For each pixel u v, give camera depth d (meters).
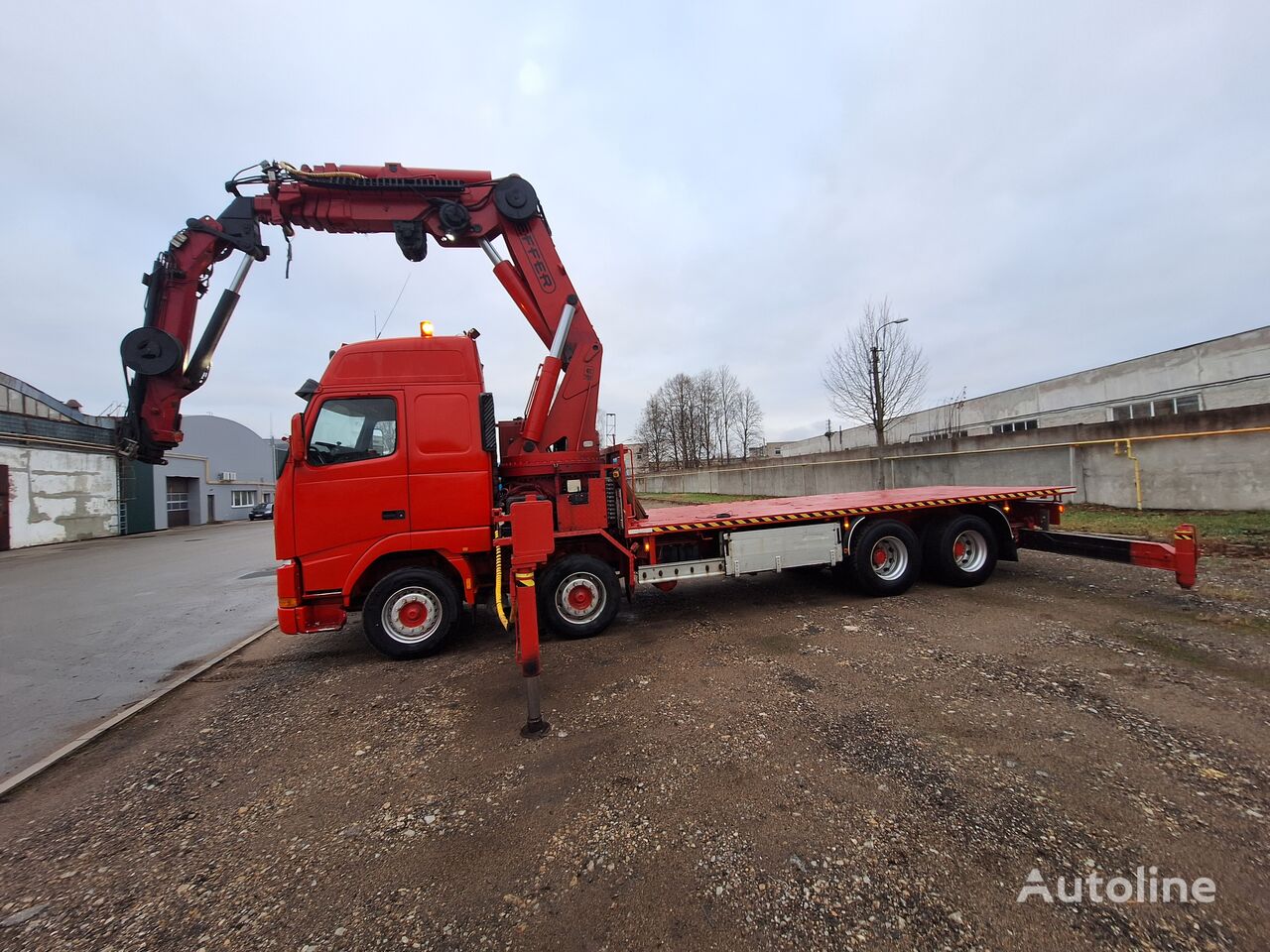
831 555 6.23
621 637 5.37
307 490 4.83
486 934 1.92
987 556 6.65
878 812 2.47
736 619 5.78
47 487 23.27
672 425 55.69
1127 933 1.78
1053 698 3.49
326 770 3.18
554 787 2.83
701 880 2.12
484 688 4.27
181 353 5.32
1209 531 8.41
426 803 2.77
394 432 5.00
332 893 2.17
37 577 12.93
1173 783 2.57
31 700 4.72
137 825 2.74
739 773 2.85
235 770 3.26
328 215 5.71
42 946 1.97
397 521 4.96
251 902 2.15
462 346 5.19
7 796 3.09
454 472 5.03
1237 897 1.91
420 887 2.18
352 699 4.24
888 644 4.69
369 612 4.98
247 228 5.56
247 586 10.64
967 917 1.88
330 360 5.04
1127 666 3.93
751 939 1.84
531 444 5.70
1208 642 4.33
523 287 6.01
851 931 1.85
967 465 14.55
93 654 6.10
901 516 6.66
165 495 32.88
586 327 6.07
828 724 3.31
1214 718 3.16
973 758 2.86
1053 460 12.48
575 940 1.88
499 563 4.77
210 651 6.15
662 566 5.77
